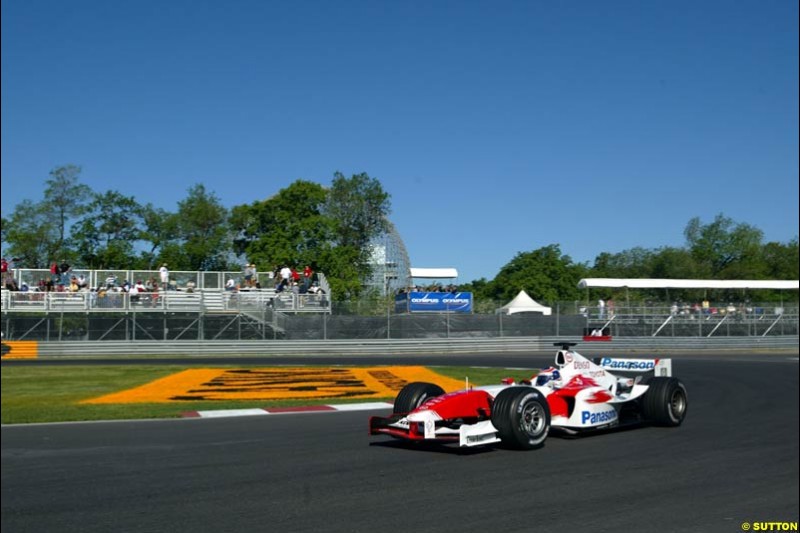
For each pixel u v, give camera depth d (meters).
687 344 35.75
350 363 25.56
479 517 6.10
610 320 35.62
